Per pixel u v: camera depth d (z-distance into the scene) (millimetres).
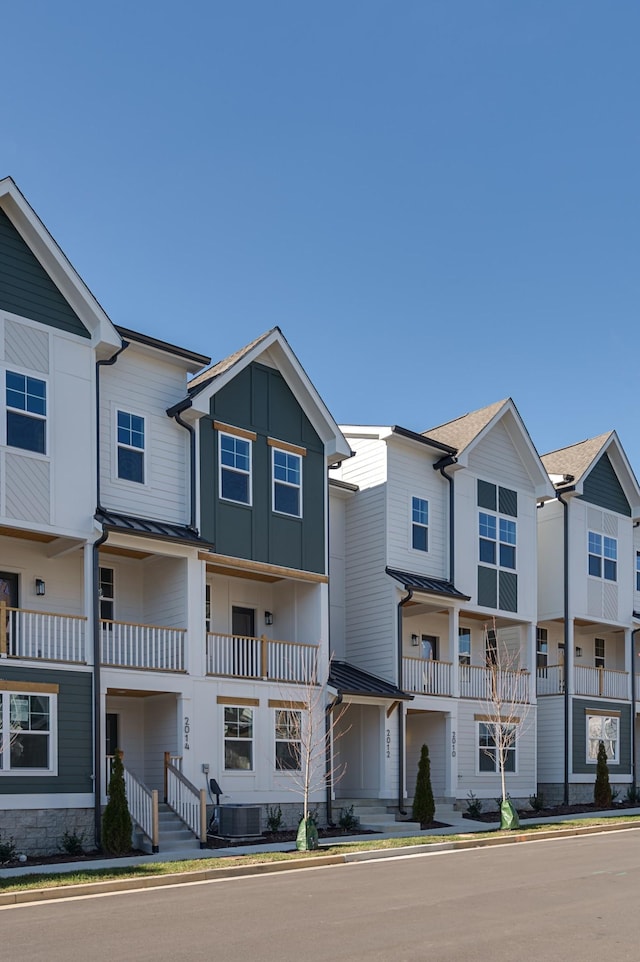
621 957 9922
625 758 36031
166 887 15648
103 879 15594
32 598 21859
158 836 19891
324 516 26703
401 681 27875
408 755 30297
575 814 30281
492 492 32219
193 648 22859
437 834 23531
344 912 12695
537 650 35656
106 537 21094
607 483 37188
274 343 25844
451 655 29719
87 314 21875
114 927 11852
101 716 20625
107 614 23391
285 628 26656
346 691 25547
